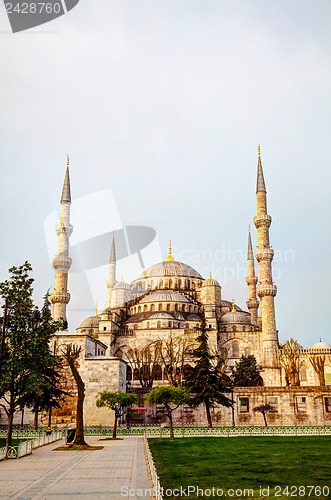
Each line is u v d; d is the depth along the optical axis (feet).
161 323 313.94
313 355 298.15
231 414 214.90
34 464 87.97
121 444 130.52
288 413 213.25
